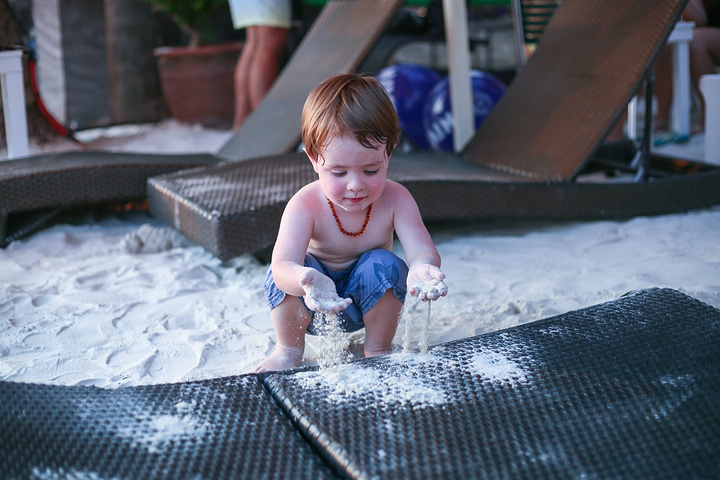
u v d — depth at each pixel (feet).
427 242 6.73
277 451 4.84
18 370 7.15
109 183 12.69
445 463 4.62
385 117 5.92
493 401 5.35
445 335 7.80
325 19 16.75
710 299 8.48
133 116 28.02
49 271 10.42
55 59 27.55
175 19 26.45
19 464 4.66
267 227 10.09
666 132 19.85
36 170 12.20
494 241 11.71
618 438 4.88
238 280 10.03
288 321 6.82
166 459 4.72
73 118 28.14
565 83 13.16
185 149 22.72
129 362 7.38
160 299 9.21
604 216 12.28
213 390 5.62
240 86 22.08
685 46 18.03
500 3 25.04
